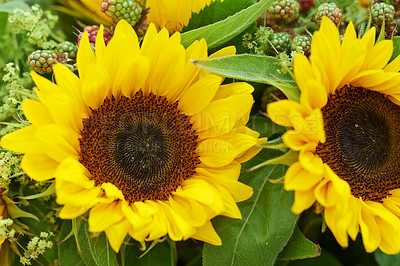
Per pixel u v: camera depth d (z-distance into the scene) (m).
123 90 0.45
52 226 0.48
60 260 0.46
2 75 0.50
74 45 0.48
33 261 0.48
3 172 0.44
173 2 0.47
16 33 0.50
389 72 0.43
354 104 0.45
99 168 0.45
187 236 0.42
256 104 0.49
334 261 0.51
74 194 0.42
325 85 0.43
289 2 0.47
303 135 0.42
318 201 0.42
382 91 0.45
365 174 0.45
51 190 0.43
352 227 0.42
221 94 0.45
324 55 0.42
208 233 0.44
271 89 0.48
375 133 0.45
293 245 0.46
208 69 0.43
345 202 0.41
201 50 0.44
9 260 0.47
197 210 0.43
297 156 0.42
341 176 0.45
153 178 0.46
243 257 0.44
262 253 0.44
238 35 0.47
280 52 0.47
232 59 0.43
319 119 0.41
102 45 0.43
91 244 0.43
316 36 0.42
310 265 0.51
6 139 0.41
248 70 0.43
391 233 0.43
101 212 0.42
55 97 0.41
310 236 0.51
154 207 0.44
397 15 0.47
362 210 0.44
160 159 0.46
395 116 0.45
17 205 0.47
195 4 0.47
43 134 0.41
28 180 0.46
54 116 0.42
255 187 0.45
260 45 0.47
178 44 0.43
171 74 0.45
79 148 0.44
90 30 0.47
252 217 0.45
